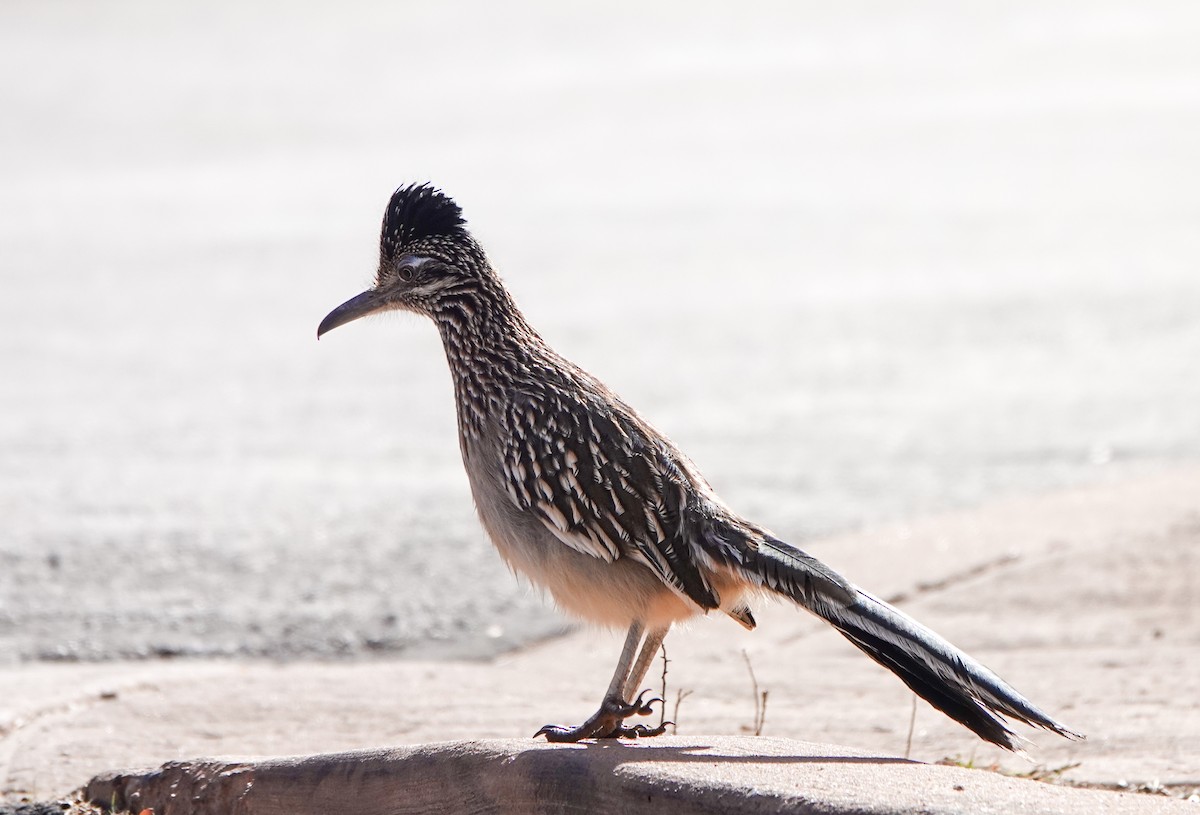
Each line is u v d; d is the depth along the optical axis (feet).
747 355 63.16
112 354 67.41
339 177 110.01
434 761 19.53
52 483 49.37
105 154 122.83
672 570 21.70
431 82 155.74
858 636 20.36
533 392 22.94
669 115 133.69
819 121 128.36
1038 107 130.41
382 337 71.00
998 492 45.70
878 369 60.85
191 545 43.04
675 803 17.26
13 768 25.39
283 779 20.83
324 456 52.26
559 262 82.48
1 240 93.45
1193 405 54.70
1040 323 67.15
